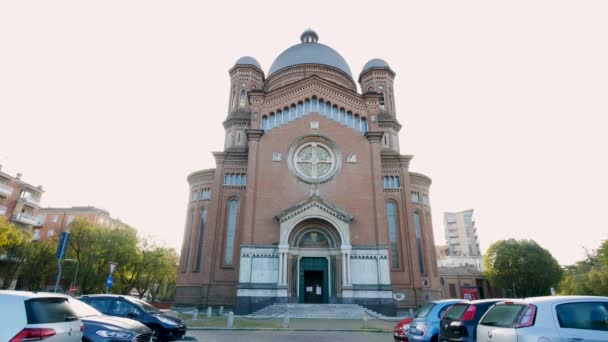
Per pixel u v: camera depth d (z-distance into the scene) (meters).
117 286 59.16
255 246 33.28
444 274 73.88
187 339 17.41
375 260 33.31
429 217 45.97
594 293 53.72
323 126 39.00
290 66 50.84
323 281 33.47
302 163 37.72
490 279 68.94
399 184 43.44
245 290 31.67
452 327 11.48
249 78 52.22
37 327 7.68
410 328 13.88
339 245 33.59
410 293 39.03
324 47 54.56
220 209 40.97
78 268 50.22
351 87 52.19
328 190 36.31
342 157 37.72
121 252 52.50
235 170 42.56
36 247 51.62
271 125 38.69
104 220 76.38
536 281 64.06
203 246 39.97
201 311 37.09
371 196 36.19
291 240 33.81
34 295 8.34
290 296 31.92
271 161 37.03
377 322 26.66
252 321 26.50
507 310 8.57
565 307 8.02
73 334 8.51
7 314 7.74
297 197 35.84
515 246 66.88
